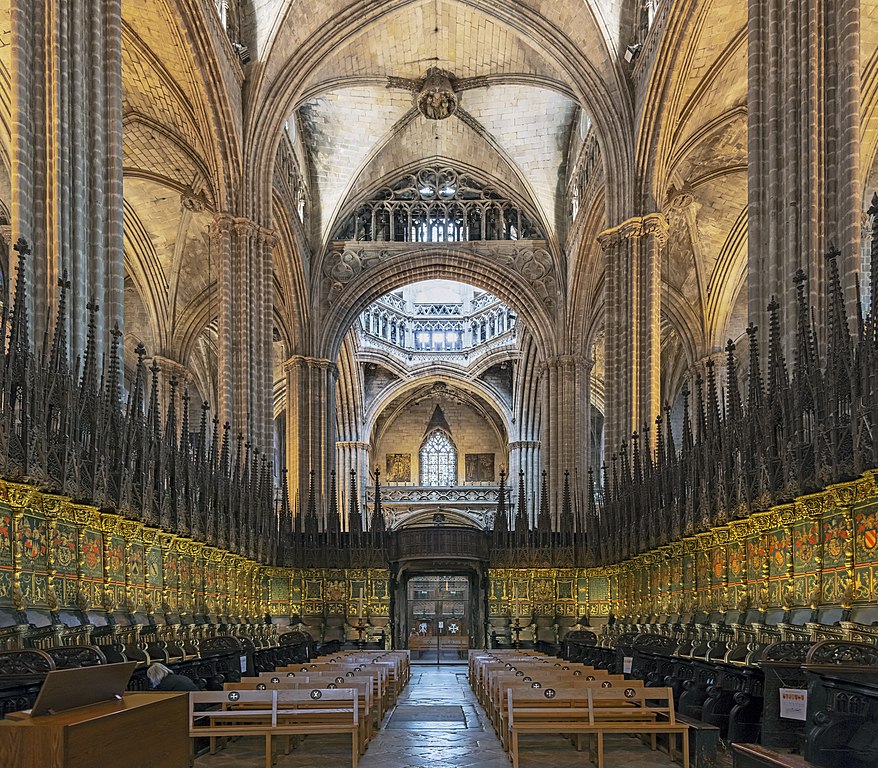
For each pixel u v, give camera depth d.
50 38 14.84
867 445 10.61
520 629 28.73
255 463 24.22
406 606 31.48
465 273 44.44
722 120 30.72
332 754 11.16
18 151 14.38
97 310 14.51
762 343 15.34
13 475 11.01
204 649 15.03
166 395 41.00
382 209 44.88
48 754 5.05
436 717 14.72
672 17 25.48
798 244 14.53
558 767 10.22
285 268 40.72
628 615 24.78
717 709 11.44
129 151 33.31
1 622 10.73
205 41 25.69
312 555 29.11
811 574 12.57
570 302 42.66
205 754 11.18
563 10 30.47
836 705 7.55
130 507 14.41
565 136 41.66
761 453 13.43
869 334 10.80
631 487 23.59
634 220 28.59
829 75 14.66
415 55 36.69
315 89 34.28
